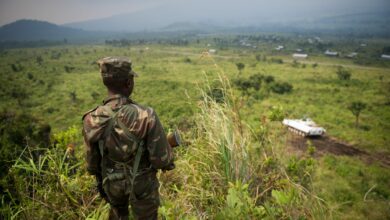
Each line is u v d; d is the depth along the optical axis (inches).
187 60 5014.8
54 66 5083.7
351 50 7450.8
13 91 2967.5
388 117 1899.6
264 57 5408.5
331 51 7229.3
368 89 2810.0
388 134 1560.0
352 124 1761.8
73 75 4126.5
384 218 737.0
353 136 1509.6
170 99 2228.1
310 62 5324.8
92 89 3117.6
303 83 3090.6
